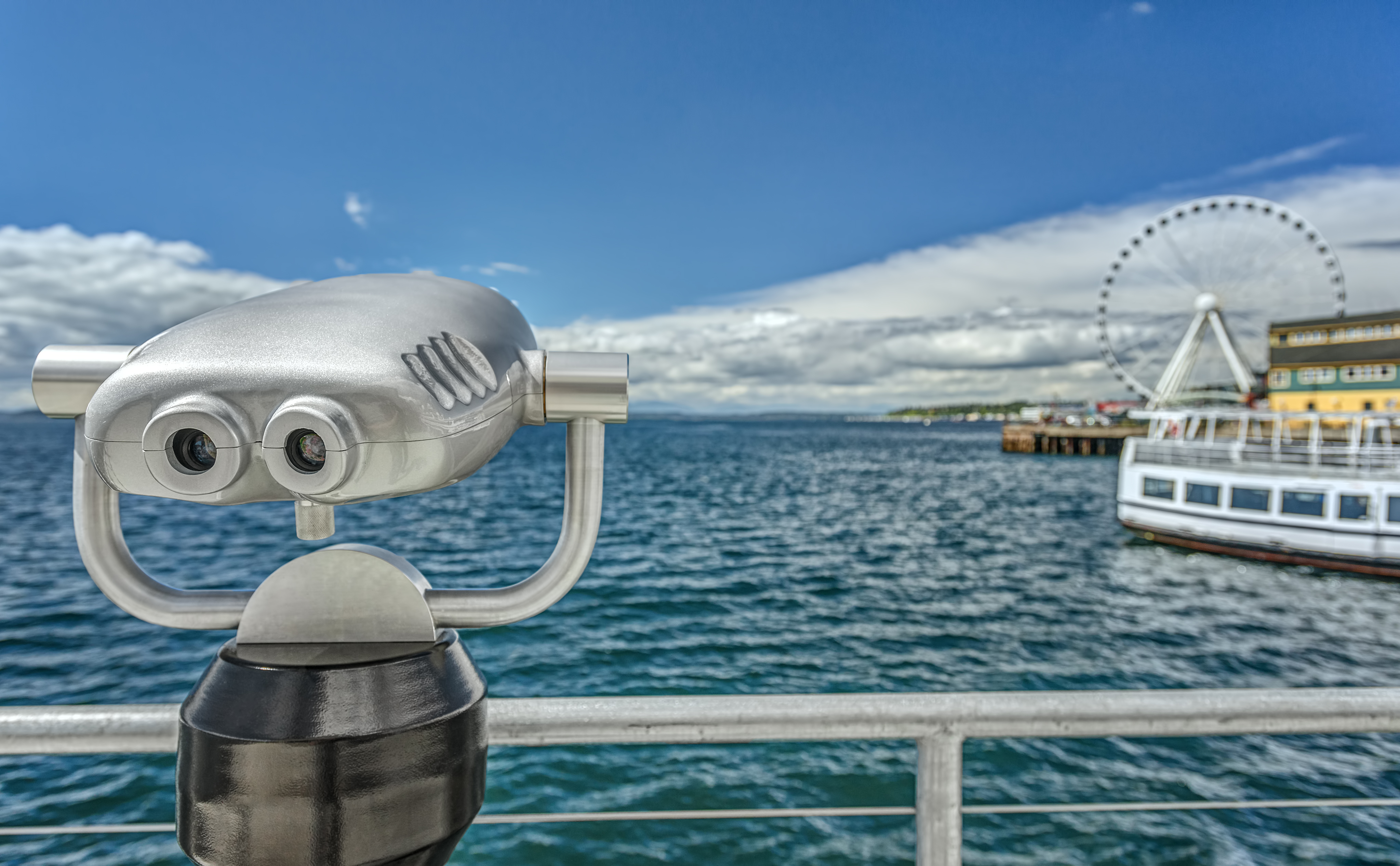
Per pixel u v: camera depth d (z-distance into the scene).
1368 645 16.89
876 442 121.12
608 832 8.20
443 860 0.67
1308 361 41.19
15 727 0.92
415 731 0.61
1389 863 7.83
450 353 0.60
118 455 0.54
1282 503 23.89
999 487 52.06
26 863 7.05
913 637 17.16
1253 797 9.33
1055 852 8.05
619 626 17.44
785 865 7.67
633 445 111.94
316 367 0.52
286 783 0.58
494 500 44.91
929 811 1.00
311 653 0.65
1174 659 16.03
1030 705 0.99
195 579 23.86
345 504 0.56
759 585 22.28
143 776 8.61
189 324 0.59
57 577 21.70
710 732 0.97
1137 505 28.36
